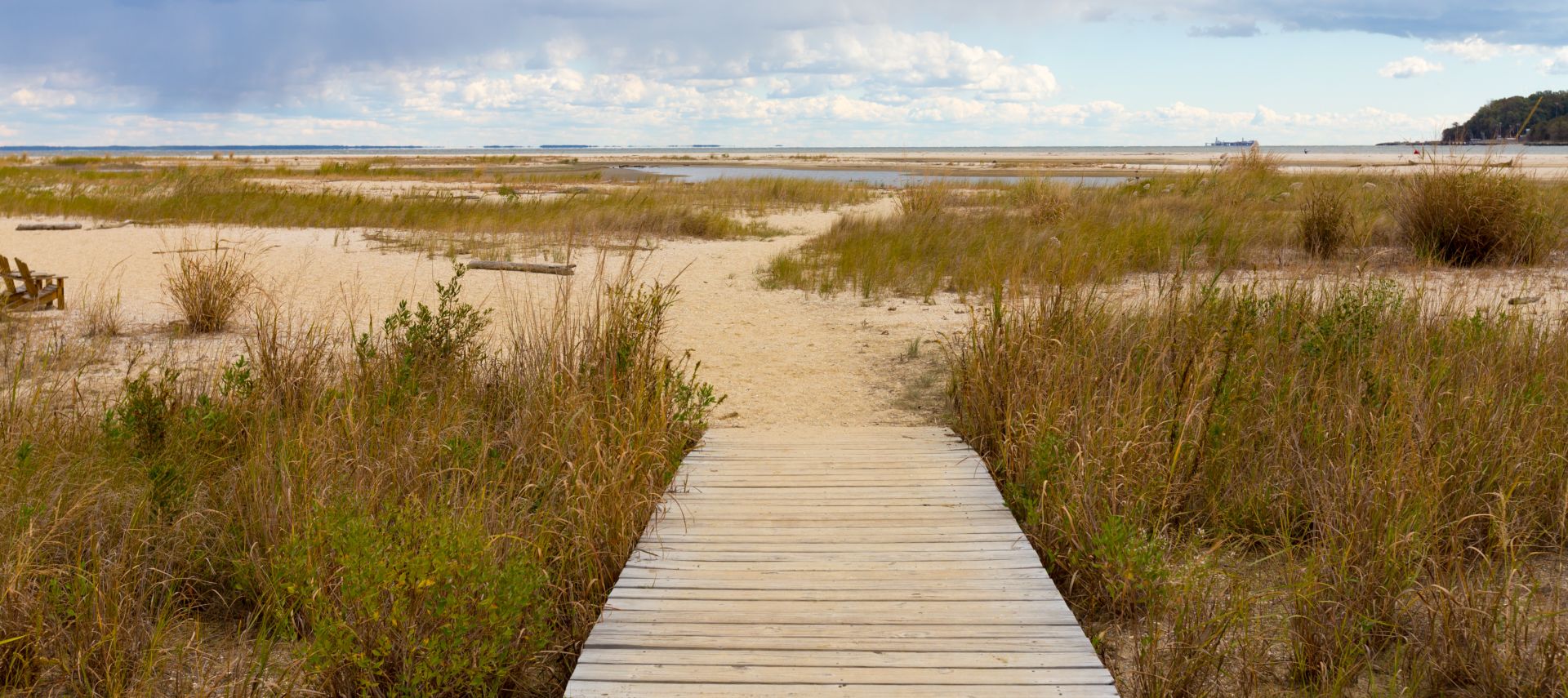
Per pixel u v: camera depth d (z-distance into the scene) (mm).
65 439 5062
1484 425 5000
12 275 9500
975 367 6180
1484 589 3705
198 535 4297
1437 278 10383
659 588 3797
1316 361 6078
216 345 8195
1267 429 5387
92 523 4121
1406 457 4410
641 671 3158
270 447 4797
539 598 3701
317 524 3855
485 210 19719
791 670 3152
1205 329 6176
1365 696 3482
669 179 40719
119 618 3566
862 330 9438
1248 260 11867
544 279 12031
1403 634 3770
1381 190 16422
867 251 13602
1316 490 4605
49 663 3494
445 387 5980
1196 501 4918
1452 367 5738
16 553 3756
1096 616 4004
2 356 7410
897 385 7492
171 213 19219
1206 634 3670
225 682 3457
